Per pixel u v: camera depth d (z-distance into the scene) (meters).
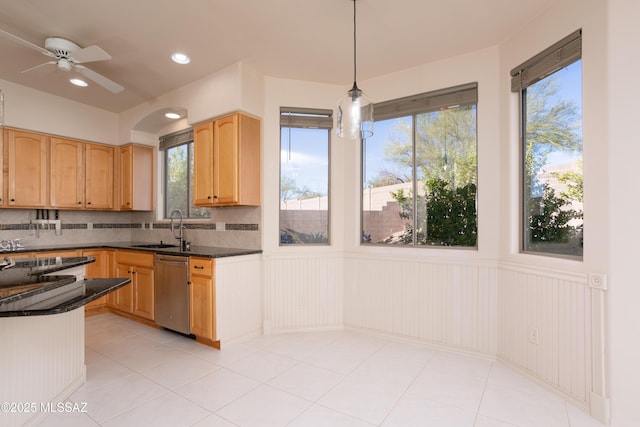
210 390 2.20
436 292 2.96
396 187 3.30
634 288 1.80
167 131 4.45
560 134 2.28
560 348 2.14
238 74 3.07
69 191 4.06
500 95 2.73
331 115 3.53
